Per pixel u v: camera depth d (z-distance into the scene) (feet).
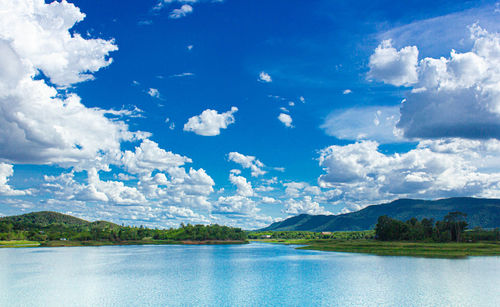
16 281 276.62
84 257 543.80
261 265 406.41
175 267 389.19
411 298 202.28
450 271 317.83
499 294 212.23
